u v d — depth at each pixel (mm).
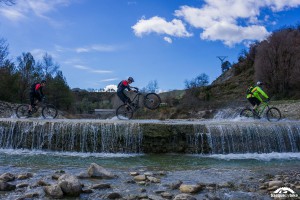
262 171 10117
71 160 12531
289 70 41594
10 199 6508
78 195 6883
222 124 15289
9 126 15422
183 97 57500
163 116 43594
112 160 12727
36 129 15219
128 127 14852
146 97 16234
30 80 49125
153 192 7293
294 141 15383
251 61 64938
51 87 53688
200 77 63562
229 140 14969
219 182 8406
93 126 14945
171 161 12633
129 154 14438
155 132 14758
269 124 15672
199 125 15016
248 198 6938
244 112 21688
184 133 14875
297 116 26297
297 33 46469
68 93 56625
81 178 8484
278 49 42500
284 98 41031
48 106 19156
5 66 43000
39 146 15078
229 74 73062
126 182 8148
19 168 10180
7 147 15297
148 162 12336
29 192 6984
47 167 10531
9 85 42125
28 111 19109
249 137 15094
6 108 32344
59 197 6664
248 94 20469
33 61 51625
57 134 15047
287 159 13289
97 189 7422
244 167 11180
